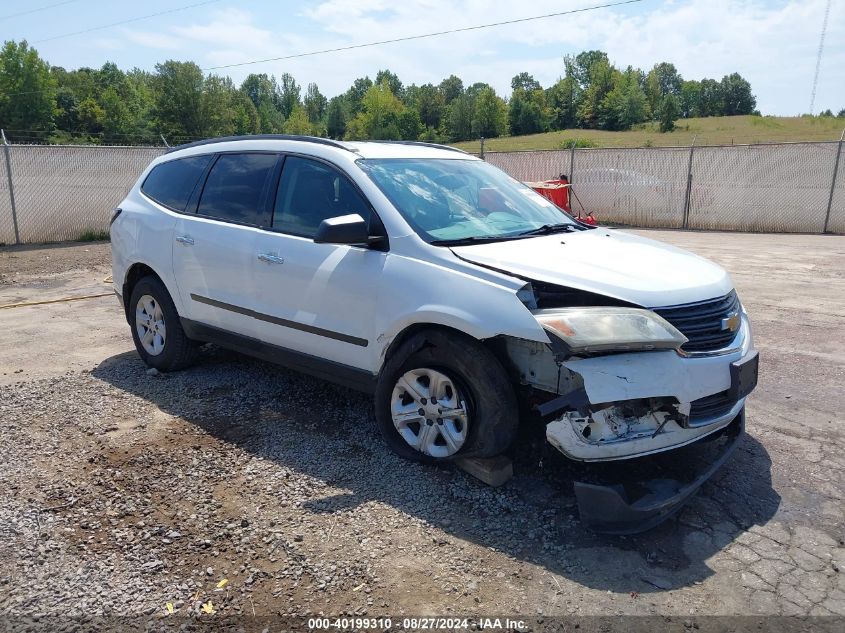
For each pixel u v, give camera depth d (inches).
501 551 124.8
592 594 113.2
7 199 592.4
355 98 5959.6
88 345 259.6
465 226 164.4
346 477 151.0
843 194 676.1
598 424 127.0
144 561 120.6
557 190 667.4
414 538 128.3
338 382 172.9
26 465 155.9
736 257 491.5
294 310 174.6
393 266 153.9
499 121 3853.3
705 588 115.2
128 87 3196.4
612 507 125.8
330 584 114.9
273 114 4539.9
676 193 758.5
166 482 148.5
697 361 132.9
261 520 133.9
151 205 221.3
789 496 145.7
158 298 215.8
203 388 207.0
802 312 309.1
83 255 531.8
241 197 194.7
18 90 2755.9
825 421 185.2
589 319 126.9
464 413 143.7
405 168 178.2
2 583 114.3
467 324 137.6
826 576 118.6
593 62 4653.1
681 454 161.0
